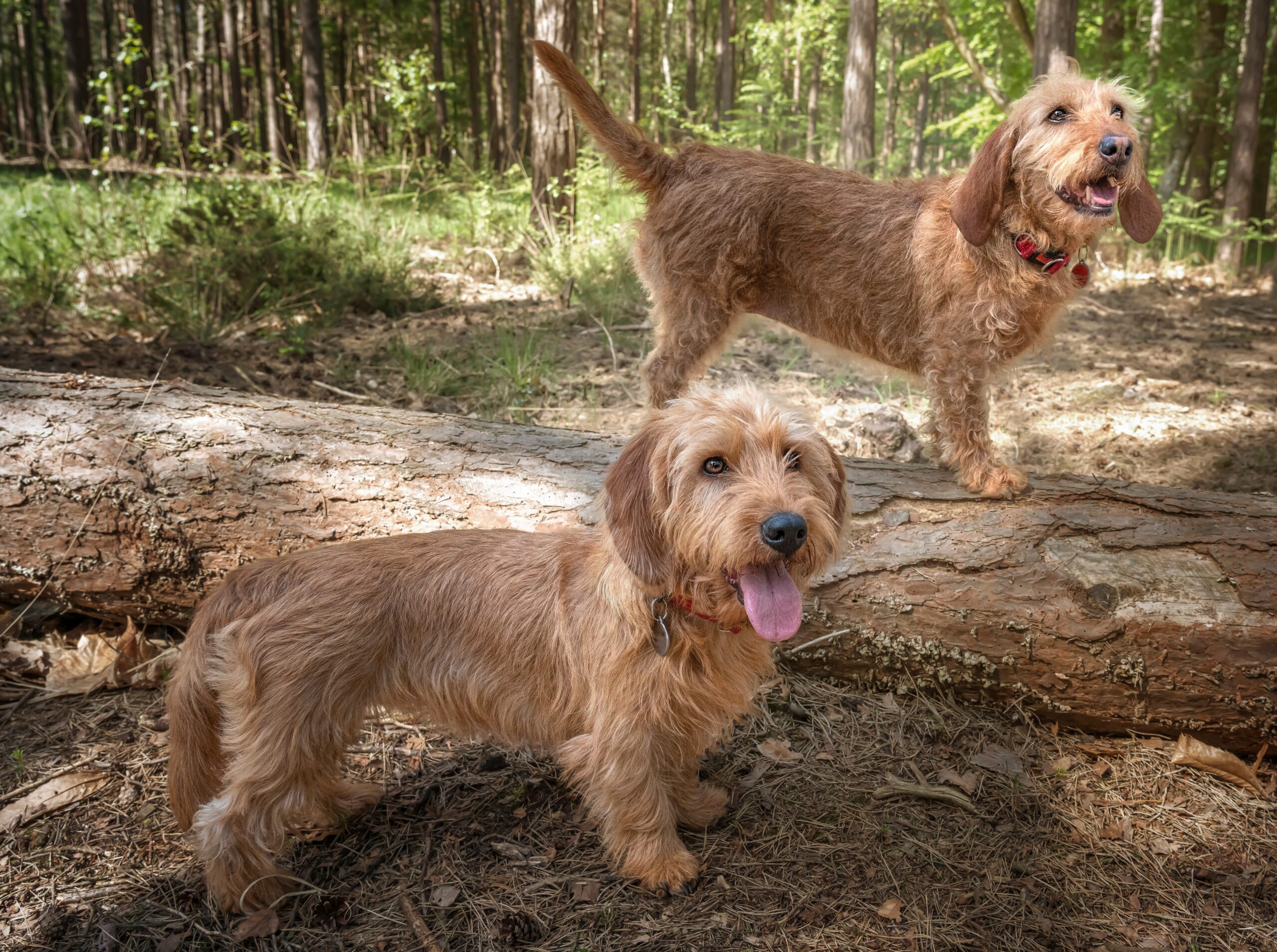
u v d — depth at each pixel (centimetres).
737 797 99
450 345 229
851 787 100
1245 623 100
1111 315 301
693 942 82
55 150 349
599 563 88
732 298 134
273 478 118
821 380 210
